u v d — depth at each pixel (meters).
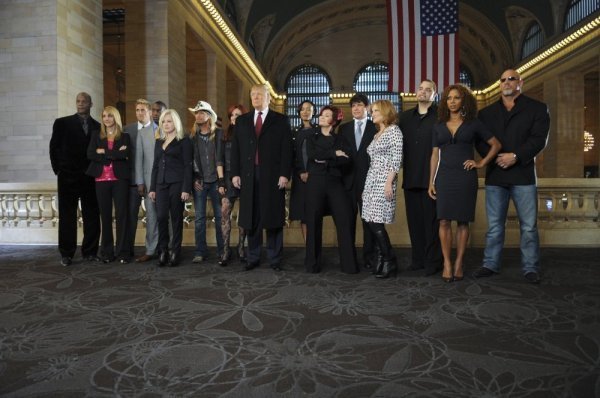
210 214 7.43
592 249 6.68
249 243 5.25
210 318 3.37
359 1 33.28
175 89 16.22
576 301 3.80
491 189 4.78
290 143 5.23
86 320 3.35
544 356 2.62
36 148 10.80
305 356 2.63
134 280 4.70
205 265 5.56
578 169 24.30
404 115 5.29
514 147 4.58
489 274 4.83
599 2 20.50
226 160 5.73
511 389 2.21
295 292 4.16
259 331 3.07
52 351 2.74
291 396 2.14
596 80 29.69
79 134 5.70
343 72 36.84
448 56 8.67
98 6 12.48
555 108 24.58
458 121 4.60
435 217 4.91
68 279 4.76
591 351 2.70
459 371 2.42
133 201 5.91
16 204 7.62
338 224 5.06
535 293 4.08
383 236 4.78
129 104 15.52
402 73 8.80
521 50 29.84
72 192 5.61
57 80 10.75
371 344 2.82
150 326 3.20
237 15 25.62
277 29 31.83
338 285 4.45
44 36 10.75
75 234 5.66
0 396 2.16
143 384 2.28
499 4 28.64
